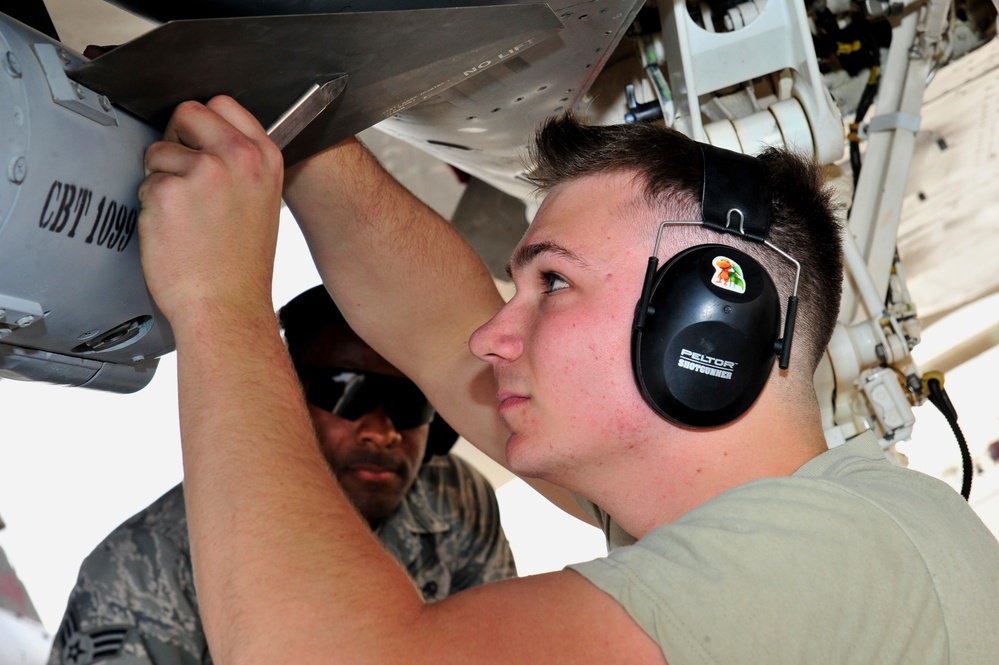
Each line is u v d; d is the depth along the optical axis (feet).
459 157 4.59
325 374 5.29
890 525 2.43
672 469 2.82
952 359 7.49
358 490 5.39
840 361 4.51
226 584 2.20
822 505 2.40
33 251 2.27
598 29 3.34
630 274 2.82
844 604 2.25
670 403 2.66
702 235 2.82
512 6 2.59
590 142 3.04
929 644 2.35
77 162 2.32
